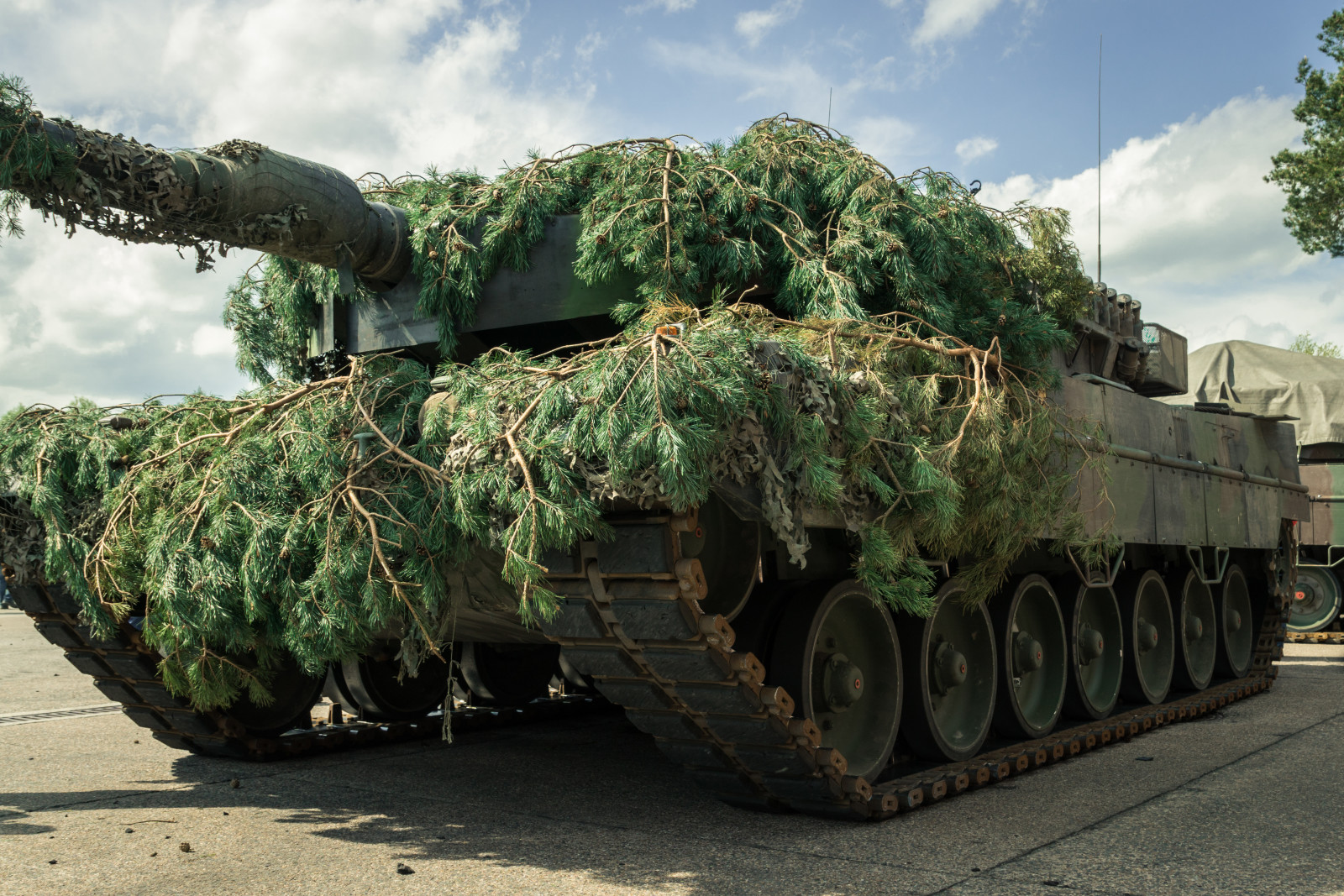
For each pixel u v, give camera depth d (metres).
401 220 7.05
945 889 4.60
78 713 10.36
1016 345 6.91
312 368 8.14
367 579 5.06
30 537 6.38
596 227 6.50
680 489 4.33
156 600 5.76
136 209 5.38
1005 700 7.65
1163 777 7.11
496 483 4.65
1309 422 18.58
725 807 6.27
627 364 4.57
